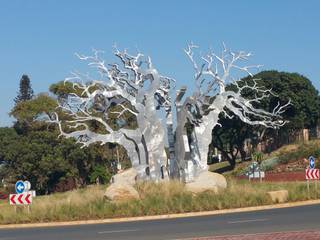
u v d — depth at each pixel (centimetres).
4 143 9600
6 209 3397
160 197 3325
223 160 11356
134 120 7650
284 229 1942
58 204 3272
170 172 4291
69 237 2075
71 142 7675
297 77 8919
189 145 4531
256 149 8912
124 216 3023
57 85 8175
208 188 3544
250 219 2412
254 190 3541
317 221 2162
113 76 4338
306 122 9300
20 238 2156
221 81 4400
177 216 2981
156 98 4425
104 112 4494
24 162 7950
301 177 5988
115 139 4228
